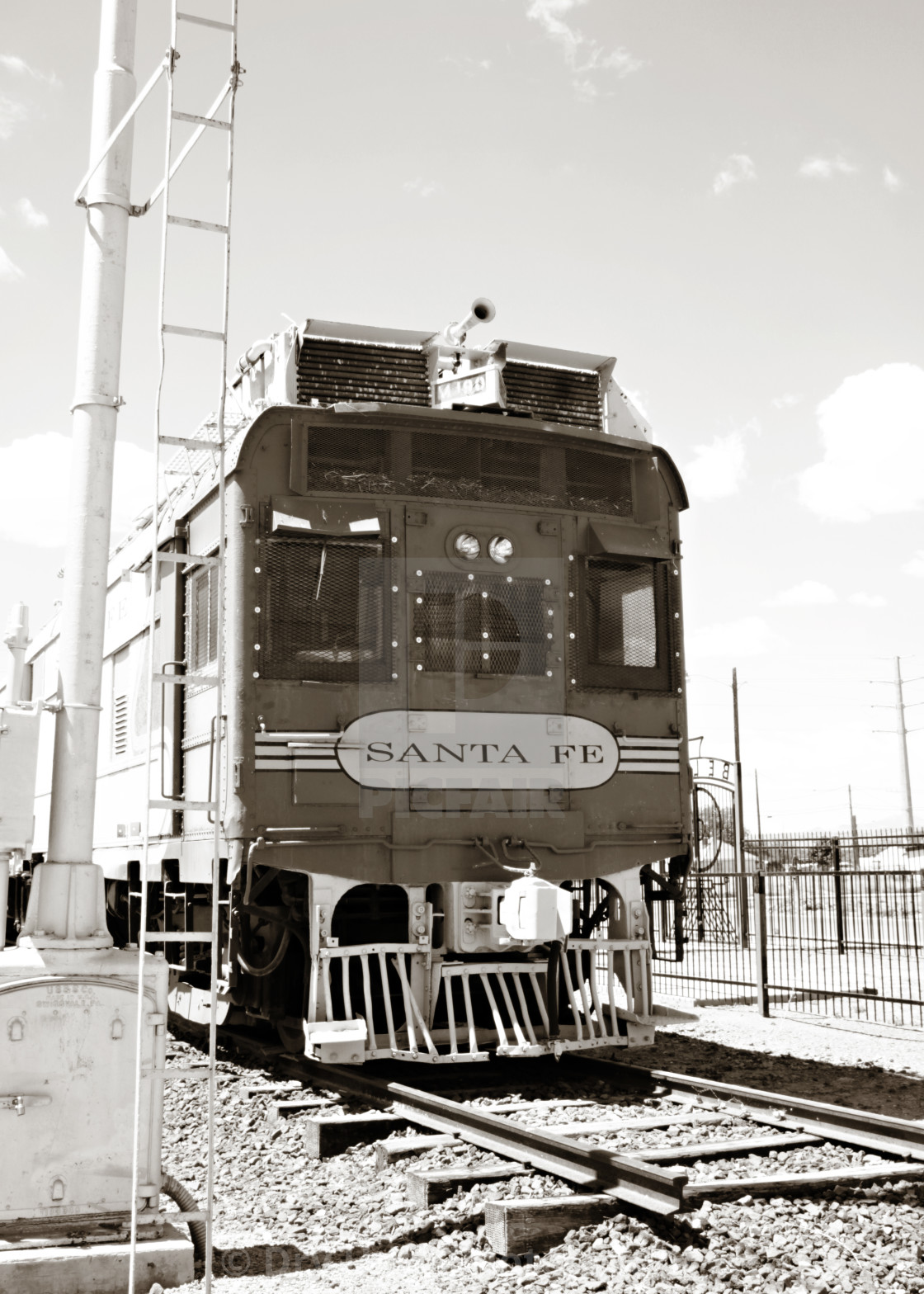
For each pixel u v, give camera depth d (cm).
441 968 875
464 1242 524
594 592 971
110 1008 505
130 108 564
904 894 1603
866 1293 466
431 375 966
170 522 1078
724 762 1203
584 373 1020
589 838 934
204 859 946
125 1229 494
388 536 902
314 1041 804
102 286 549
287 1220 567
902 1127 651
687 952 1858
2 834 533
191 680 516
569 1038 902
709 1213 531
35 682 1513
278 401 909
